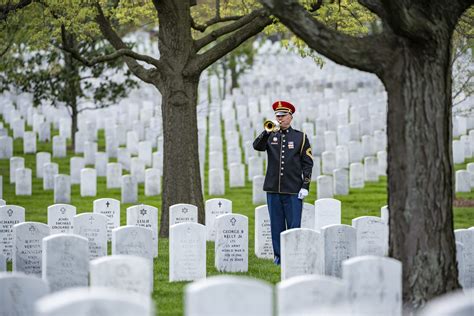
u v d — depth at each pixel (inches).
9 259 706.8
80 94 1417.3
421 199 455.5
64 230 737.0
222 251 656.4
